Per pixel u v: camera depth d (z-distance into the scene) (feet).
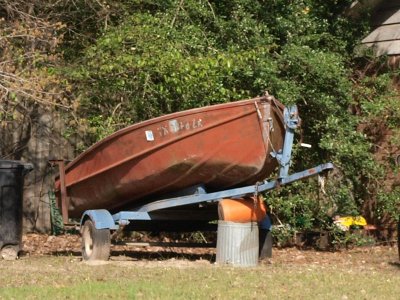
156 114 50.88
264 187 40.83
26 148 60.70
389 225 56.08
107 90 50.90
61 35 52.13
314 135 54.85
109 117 50.93
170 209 44.11
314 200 54.08
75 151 59.88
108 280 35.14
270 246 44.27
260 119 39.78
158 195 44.50
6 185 44.29
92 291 31.83
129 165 43.06
